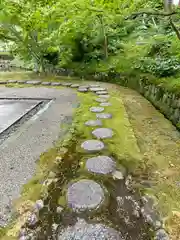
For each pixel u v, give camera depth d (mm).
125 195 1324
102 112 2963
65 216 1157
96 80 6016
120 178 1497
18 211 1180
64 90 4594
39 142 2064
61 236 1034
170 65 3783
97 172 1555
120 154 1827
